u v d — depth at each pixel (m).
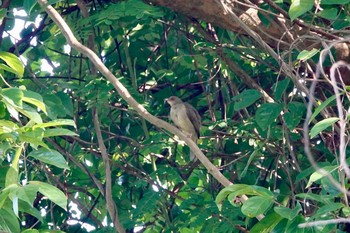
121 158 12.98
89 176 12.71
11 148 8.05
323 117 11.04
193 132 12.98
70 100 11.78
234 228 11.03
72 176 13.30
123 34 12.99
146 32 13.45
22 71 9.13
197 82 13.94
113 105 13.09
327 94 12.11
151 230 12.75
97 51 13.82
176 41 13.80
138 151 12.98
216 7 10.73
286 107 10.59
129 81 13.44
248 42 12.70
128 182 13.20
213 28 12.69
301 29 10.83
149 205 11.71
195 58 13.24
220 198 7.69
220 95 13.36
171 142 12.61
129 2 11.32
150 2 11.77
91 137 13.24
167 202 12.60
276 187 12.30
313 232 7.33
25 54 14.00
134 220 12.03
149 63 13.80
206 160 9.09
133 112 12.32
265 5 11.21
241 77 12.54
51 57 14.51
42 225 12.47
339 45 10.88
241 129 12.06
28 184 7.11
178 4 10.82
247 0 10.56
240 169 12.70
